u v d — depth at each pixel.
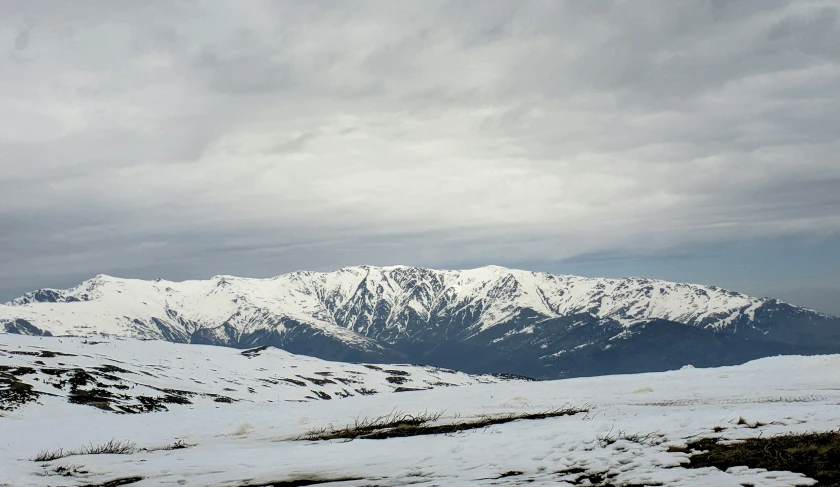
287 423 26.39
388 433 21.31
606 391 32.81
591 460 14.49
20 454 21.52
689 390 31.50
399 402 31.72
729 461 13.62
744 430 16.33
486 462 15.15
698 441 15.52
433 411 27.14
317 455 17.69
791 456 13.41
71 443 23.70
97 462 18.30
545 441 16.97
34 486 15.17
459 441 18.16
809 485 11.70
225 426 26.50
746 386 32.38
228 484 14.73
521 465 14.63
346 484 14.09
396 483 13.87
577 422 20.52
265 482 14.74
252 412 30.77
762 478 12.27
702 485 12.08
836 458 12.97
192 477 15.56
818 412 18.38
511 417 23.38
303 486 14.20
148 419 29.94
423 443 18.47
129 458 18.89
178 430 25.97
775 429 16.12
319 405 32.62
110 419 30.62
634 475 13.17
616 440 16.22
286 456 17.80
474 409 26.98
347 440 20.69
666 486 12.30
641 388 32.78
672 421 18.44
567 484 12.94
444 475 14.26
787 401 25.73
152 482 15.20
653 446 15.42
